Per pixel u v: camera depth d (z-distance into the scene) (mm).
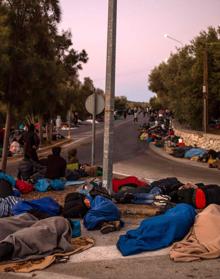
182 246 6871
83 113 73250
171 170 19859
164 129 41250
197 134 30312
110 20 10523
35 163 13984
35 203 8898
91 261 6598
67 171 14102
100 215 8328
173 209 7871
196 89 34875
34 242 6668
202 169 20625
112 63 10609
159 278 5918
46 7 14531
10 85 13820
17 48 13422
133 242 7086
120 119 86812
